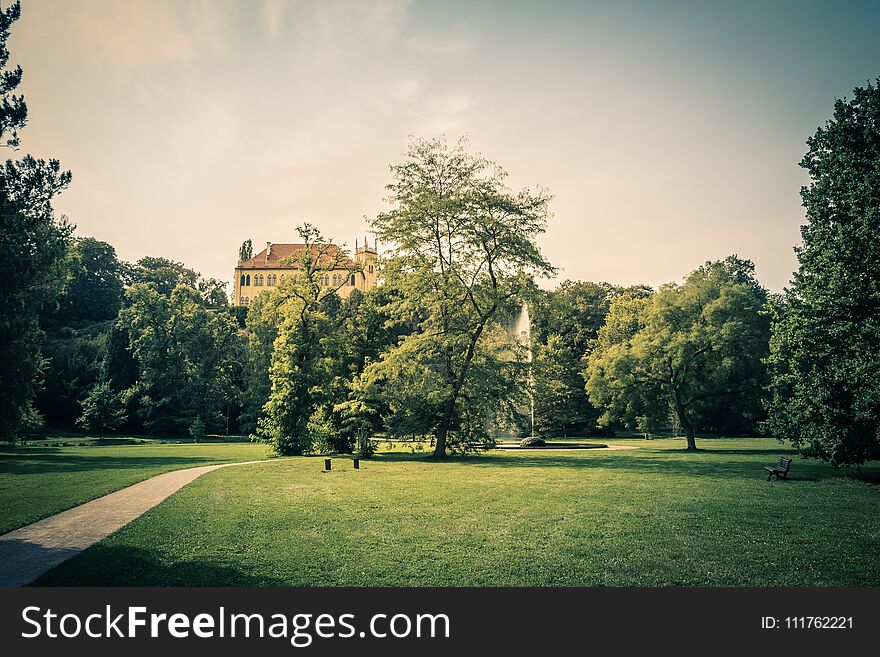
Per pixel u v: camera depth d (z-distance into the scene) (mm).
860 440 23203
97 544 12227
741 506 16734
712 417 67625
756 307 47219
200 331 69062
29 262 17531
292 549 11609
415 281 37094
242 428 60531
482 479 23812
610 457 36438
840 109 24734
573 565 10469
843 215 24109
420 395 37188
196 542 12273
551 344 54656
